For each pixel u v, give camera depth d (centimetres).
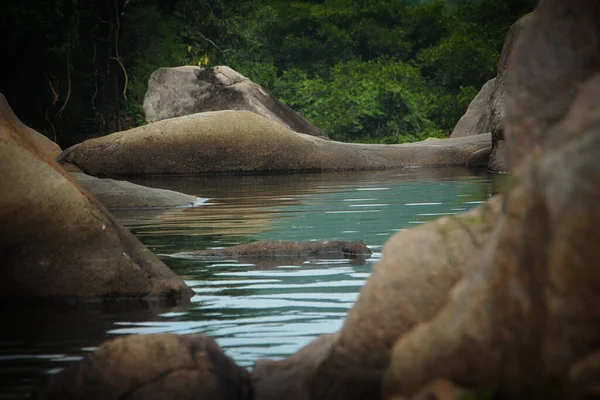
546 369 468
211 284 1130
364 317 631
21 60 4644
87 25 4825
